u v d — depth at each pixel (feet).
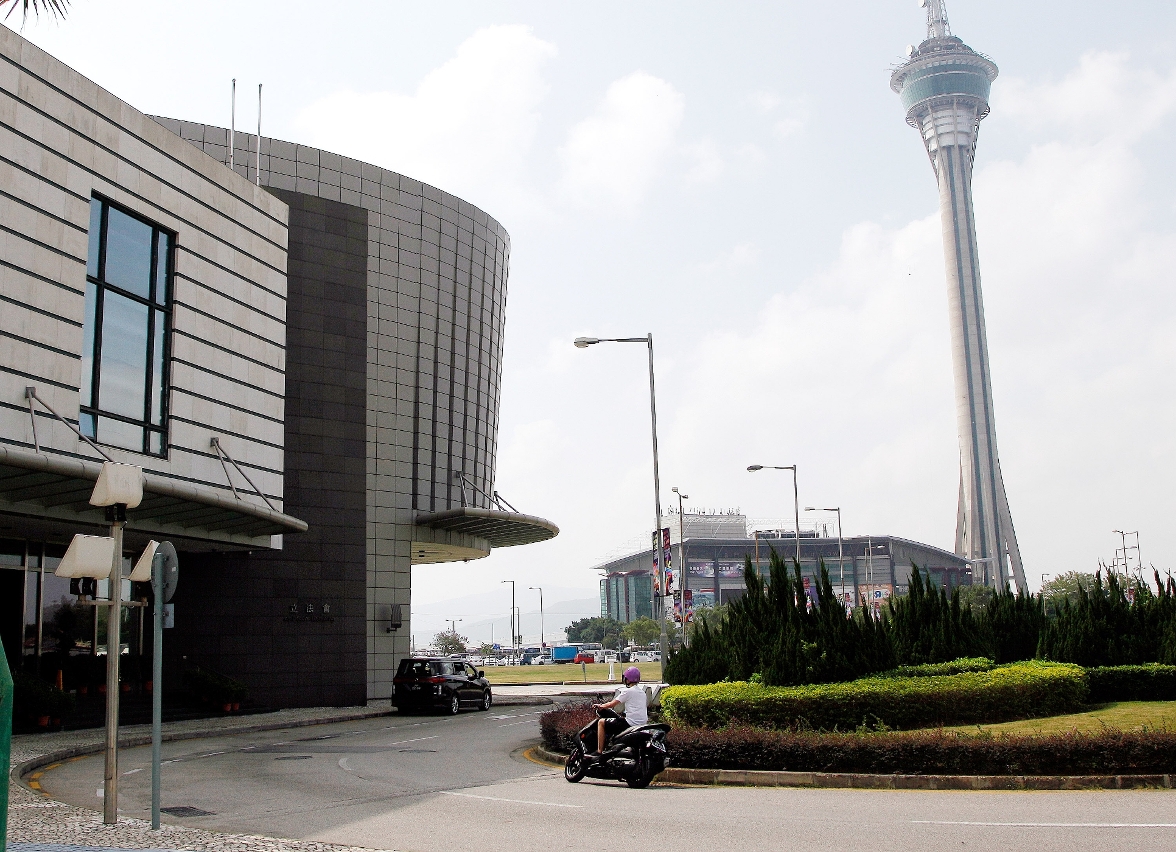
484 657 490.08
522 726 98.37
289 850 33.24
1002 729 57.67
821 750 49.98
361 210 136.87
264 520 96.37
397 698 117.39
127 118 91.71
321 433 128.26
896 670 65.67
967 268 626.23
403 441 147.95
